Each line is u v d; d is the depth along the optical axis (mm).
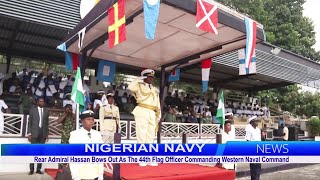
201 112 15148
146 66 8680
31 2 8406
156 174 5059
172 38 6727
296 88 24531
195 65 8922
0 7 7930
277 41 25391
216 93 18141
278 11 27109
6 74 12477
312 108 23484
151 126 6293
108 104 7875
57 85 11453
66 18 8945
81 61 7051
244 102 19391
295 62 16625
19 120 8312
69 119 7402
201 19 5191
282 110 24500
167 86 9227
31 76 11234
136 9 5211
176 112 13086
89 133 4297
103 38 6262
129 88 6270
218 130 12695
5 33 10320
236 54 13555
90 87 13648
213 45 7074
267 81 17516
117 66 13750
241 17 6078
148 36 4547
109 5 5055
